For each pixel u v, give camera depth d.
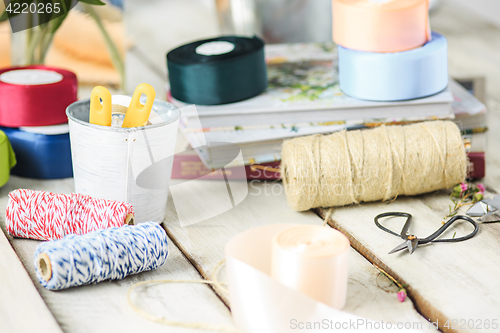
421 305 0.47
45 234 0.55
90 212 0.53
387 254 0.54
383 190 0.62
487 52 1.21
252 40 0.77
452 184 0.64
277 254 0.43
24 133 0.71
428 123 0.64
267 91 0.75
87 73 1.08
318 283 0.42
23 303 0.45
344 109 0.70
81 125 0.55
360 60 0.68
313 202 0.61
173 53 0.74
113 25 1.08
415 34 0.67
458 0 1.52
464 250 0.54
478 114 0.70
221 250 0.56
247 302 0.41
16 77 0.72
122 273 0.48
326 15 1.12
